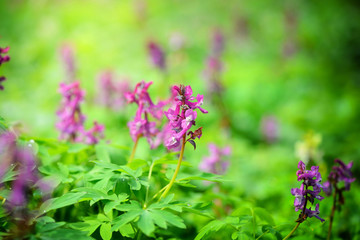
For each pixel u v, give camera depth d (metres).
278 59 18.80
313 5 26.56
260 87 14.50
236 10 24.20
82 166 4.25
